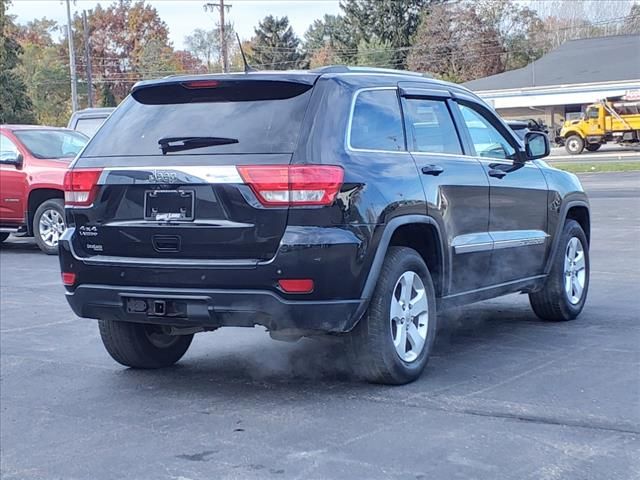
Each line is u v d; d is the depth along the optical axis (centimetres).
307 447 461
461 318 797
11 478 442
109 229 550
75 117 1881
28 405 563
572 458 436
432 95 633
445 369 609
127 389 592
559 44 6569
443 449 452
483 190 647
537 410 511
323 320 511
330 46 7862
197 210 522
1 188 1363
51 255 1362
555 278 753
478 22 6912
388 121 580
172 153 539
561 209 754
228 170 514
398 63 7106
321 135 523
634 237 1359
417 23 7319
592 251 1217
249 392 570
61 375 635
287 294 504
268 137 523
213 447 469
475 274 644
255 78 543
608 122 4503
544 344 681
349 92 557
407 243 602
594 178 2770
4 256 1366
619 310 816
